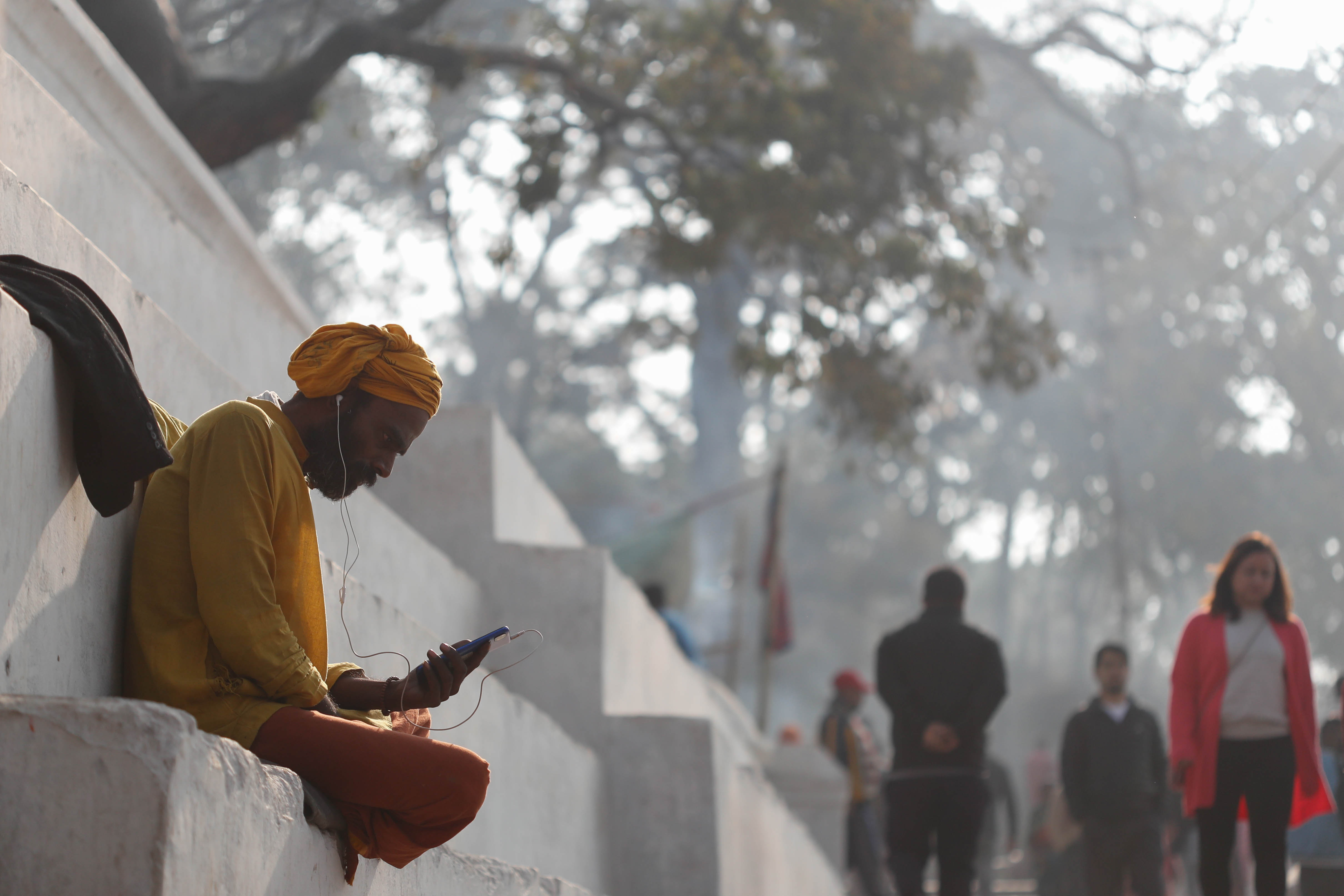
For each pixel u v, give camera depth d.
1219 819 5.59
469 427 7.12
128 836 1.85
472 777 2.56
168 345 3.96
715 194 12.41
